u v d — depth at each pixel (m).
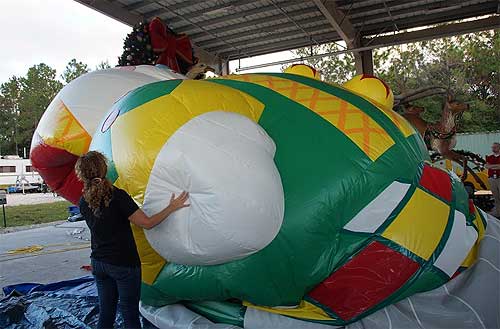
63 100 3.43
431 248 2.84
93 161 2.45
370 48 11.12
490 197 9.38
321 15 10.85
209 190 2.29
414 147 3.18
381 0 10.09
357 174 2.72
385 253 2.72
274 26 11.44
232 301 2.92
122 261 2.52
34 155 3.53
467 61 21.77
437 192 3.06
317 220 2.61
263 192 2.33
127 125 2.59
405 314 2.77
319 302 2.76
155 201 2.42
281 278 2.61
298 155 2.72
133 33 4.48
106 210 2.45
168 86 2.79
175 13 10.33
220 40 12.26
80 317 3.31
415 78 22.48
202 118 2.51
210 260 2.45
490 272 3.05
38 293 3.88
